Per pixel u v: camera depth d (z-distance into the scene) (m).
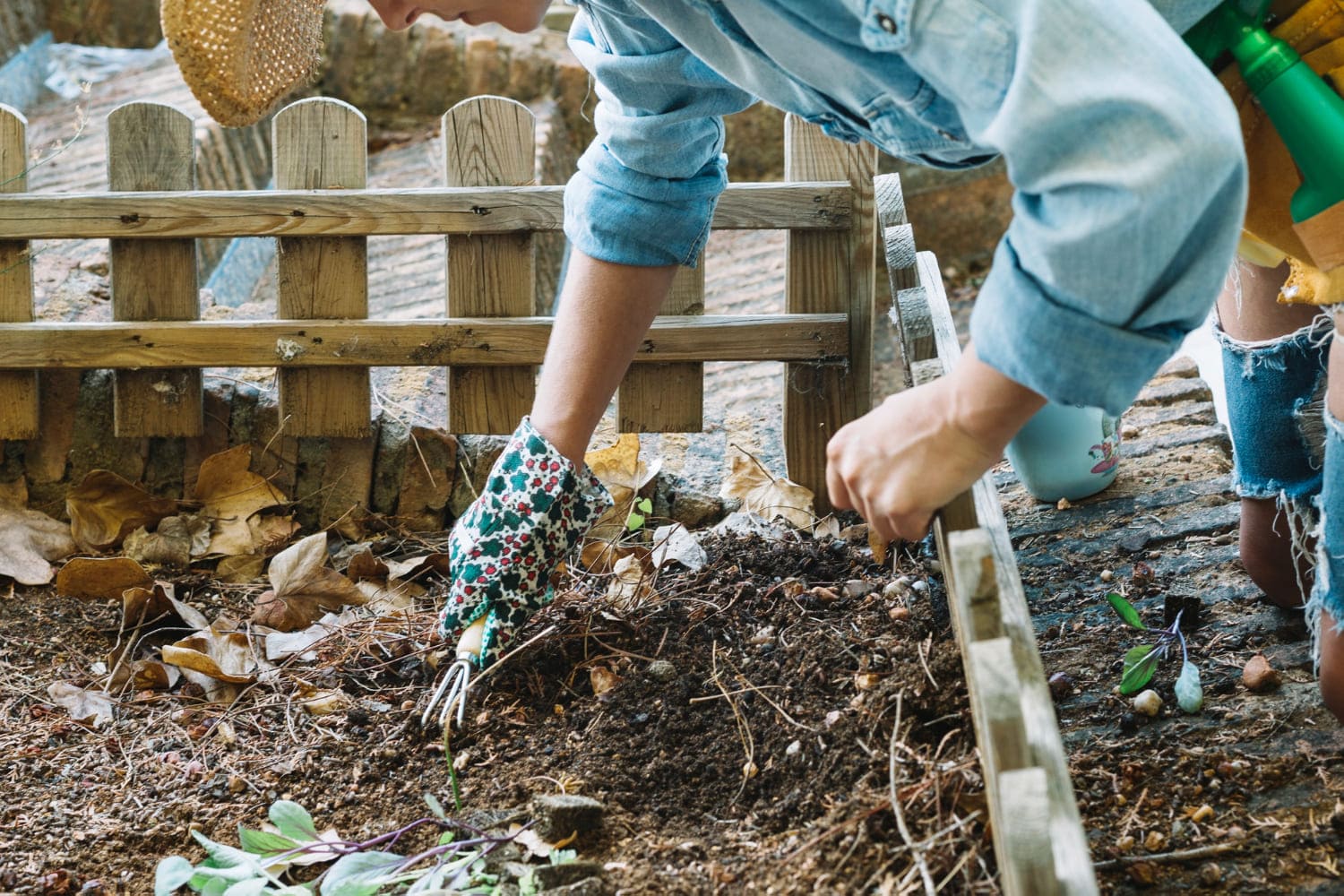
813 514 2.37
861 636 1.81
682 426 2.44
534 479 1.75
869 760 1.50
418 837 1.63
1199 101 0.96
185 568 2.37
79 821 1.69
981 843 1.33
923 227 6.09
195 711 1.93
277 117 2.33
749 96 1.61
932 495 1.18
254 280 4.62
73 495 2.40
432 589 2.26
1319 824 1.48
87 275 2.90
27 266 2.39
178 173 2.36
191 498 2.50
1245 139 1.27
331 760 1.79
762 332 2.37
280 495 2.45
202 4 1.26
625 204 1.67
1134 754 1.64
